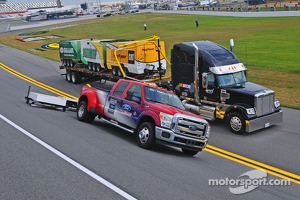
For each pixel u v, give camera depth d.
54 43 52.22
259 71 27.25
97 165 9.62
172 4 123.81
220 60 16.03
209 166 10.55
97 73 23.09
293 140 13.76
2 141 11.53
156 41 20.28
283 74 25.78
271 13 66.44
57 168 9.23
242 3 106.69
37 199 7.38
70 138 12.24
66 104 17.28
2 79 26.72
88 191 7.88
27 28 84.81
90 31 66.31
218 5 107.75
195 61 16.03
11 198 7.39
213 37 47.94
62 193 7.71
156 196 7.81
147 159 10.51
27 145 11.18
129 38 53.34
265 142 13.51
